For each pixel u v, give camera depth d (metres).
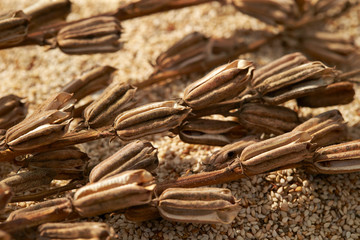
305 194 0.37
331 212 0.37
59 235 0.33
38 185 0.36
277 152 0.35
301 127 0.37
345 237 0.37
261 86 0.38
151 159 0.35
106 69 0.40
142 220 0.35
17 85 0.44
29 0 0.50
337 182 0.38
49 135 0.35
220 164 0.37
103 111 0.36
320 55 0.46
